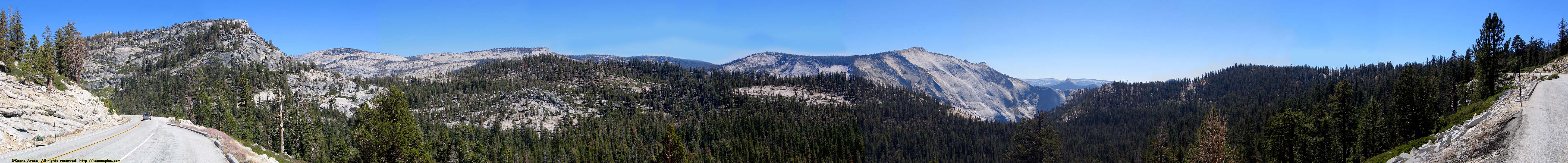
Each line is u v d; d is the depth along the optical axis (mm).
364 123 69375
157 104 195625
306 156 101875
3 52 112875
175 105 186750
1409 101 76250
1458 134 57375
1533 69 137375
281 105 87438
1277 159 93938
